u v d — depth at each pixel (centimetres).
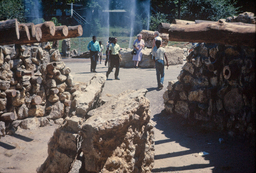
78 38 3453
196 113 588
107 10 4244
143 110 362
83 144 313
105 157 314
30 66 626
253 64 449
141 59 1328
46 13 4138
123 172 328
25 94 611
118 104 362
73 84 704
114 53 943
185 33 430
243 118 474
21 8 3219
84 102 410
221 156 430
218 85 550
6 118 554
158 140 529
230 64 504
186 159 433
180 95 638
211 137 519
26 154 490
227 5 2589
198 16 2548
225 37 383
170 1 3309
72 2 4019
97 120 312
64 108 685
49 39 532
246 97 473
